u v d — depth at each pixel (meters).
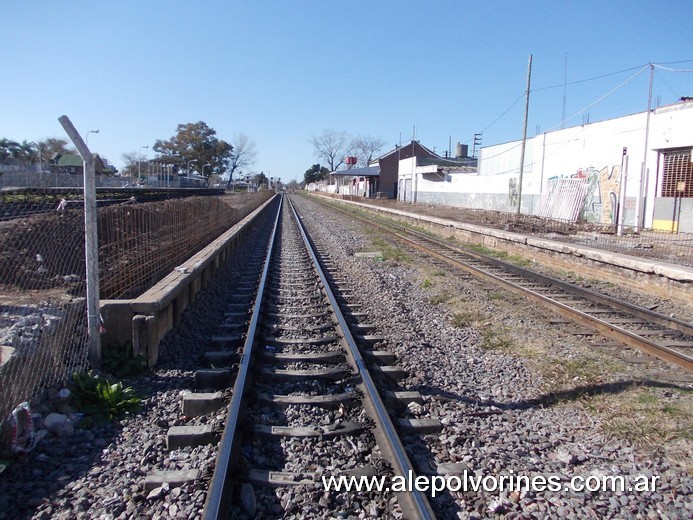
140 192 31.55
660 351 7.19
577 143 26.62
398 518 3.51
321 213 46.44
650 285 12.30
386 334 8.01
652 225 21.27
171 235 11.00
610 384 6.12
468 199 41.94
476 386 6.14
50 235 7.47
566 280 14.09
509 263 16.55
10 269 7.01
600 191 24.62
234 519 3.52
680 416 5.24
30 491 3.79
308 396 5.43
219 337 7.36
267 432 4.61
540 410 5.52
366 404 5.20
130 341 6.16
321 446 4.46
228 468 3.80
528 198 31.72
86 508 3.60
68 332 5.63
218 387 5.73
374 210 47.09
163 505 3.58
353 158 106.38
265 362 6.59
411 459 4.24
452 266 15.58
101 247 7.80
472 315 9.45
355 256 17.56
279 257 17.06
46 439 4.46
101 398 5.01
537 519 3.60
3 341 4.93
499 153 36.78
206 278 11.27
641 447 4.64
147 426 4.80
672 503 3.85
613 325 8.31
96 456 4.28
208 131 118.62
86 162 5.68
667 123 20.53
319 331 8.02
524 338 8.16
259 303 9.07
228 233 18.52
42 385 5.01
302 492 3.81
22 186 11.21
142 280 8.77
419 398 5.48
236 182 131.50
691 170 19.77
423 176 53.47
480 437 4.74
